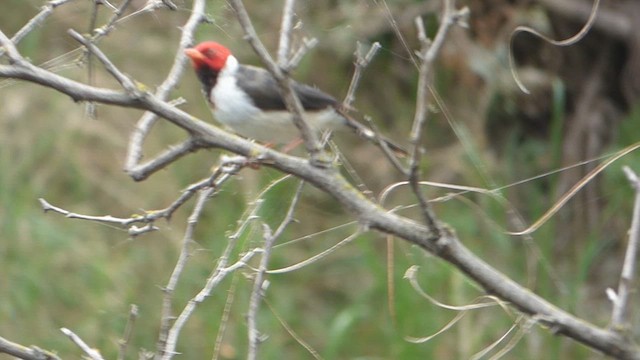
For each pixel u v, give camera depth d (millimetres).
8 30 12750
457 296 10820
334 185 4875
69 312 11352
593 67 12633
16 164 12297
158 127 12508
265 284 5473
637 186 5148
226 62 7320
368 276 11758
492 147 12773
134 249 11820
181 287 11320
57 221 12016
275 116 7184
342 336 10836
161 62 12766
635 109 12109
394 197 12195
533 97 12469
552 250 11914
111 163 12500
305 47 5344
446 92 12695
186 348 10844
